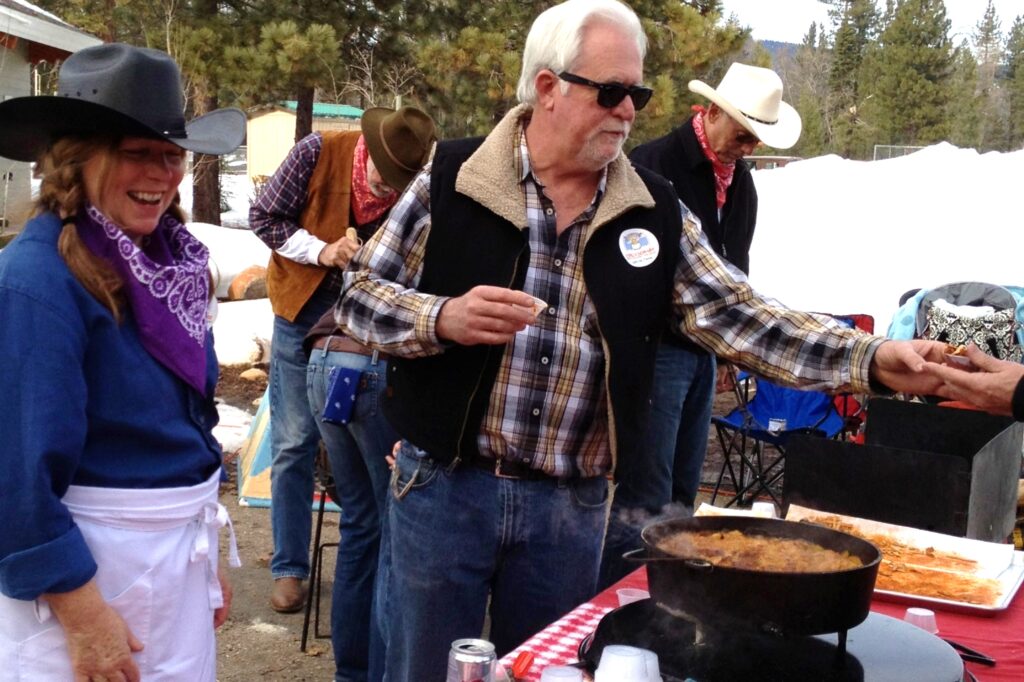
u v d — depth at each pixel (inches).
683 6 549.3
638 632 68.4
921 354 84.2
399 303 84.4
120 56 74.2
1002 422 147.2
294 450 160.1
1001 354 225.5
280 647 155.2
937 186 383.9
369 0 527.5
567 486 89.7
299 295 150.3
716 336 91.8
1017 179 382.6
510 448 86.9
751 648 65.4
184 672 78.7
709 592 63.4
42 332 68.6
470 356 85.4
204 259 81.7
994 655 79.7
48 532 68.8
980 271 359.3
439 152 89.4
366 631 133.9
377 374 125.6
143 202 76.0
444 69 522.3
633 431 89.4
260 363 331.0
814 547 75.3
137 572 74.7
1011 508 146.3
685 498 157.6
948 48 1953.7
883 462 124.9
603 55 81.1
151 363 75.7
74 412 69.6
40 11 522.6
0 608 72.0
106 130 73.0
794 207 399.5
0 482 68.2
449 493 88.2
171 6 479.8
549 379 86.4
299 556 166.9
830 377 87.5
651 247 88.4
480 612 91.0
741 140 145.8
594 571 94.2
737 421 219.1
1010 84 2405.3
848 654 66.3
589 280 86.7
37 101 69.4
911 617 82.6
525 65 86.2
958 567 97.6
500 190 85.7
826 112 2261.3
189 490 78.2
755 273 386.6
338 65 484.4
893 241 378.3
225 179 1031.6
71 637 71.2
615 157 86.1
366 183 147.1
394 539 92.5
